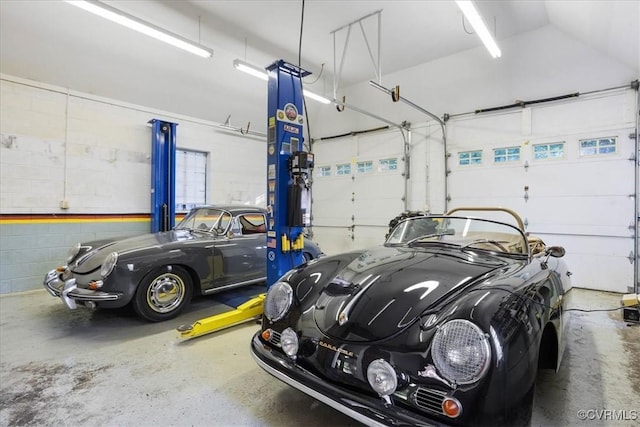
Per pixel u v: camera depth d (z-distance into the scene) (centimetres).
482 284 144
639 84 439
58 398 188
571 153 491
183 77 593
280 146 325
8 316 336
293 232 329
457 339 112
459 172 602
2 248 440
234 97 686
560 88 502
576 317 340
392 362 121
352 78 725
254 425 164
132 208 573
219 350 253
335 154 799
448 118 615
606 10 362
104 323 313
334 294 161
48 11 421
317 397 134
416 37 546
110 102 545
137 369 222
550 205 508
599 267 470
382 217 712
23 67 451
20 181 455
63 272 324
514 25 513
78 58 481
